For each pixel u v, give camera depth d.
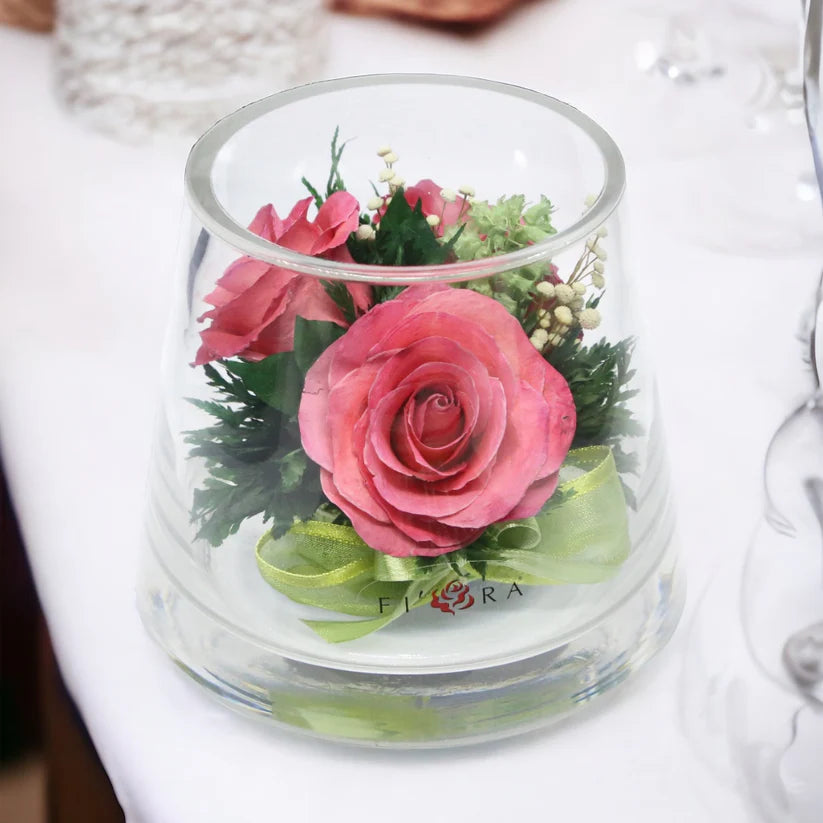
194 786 0.56
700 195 0.84
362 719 0.56
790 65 0.93
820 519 0.63
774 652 0.59
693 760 0.56
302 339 0.52
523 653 0.55
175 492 0.56
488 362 0.52
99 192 0.88
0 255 0.80
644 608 0.58
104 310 0.76
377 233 0.56
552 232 0.57
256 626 0.56
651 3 1.07
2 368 0.72
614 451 0.55
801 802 0.55
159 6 0.91
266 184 0.60
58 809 0.75
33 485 0.66
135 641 0.60
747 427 0.69
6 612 0.74
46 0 1.09
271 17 0.93
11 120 0.97
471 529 0.53
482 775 0.56
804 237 0.79
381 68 1.01
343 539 0.54
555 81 0.99
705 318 0.75
